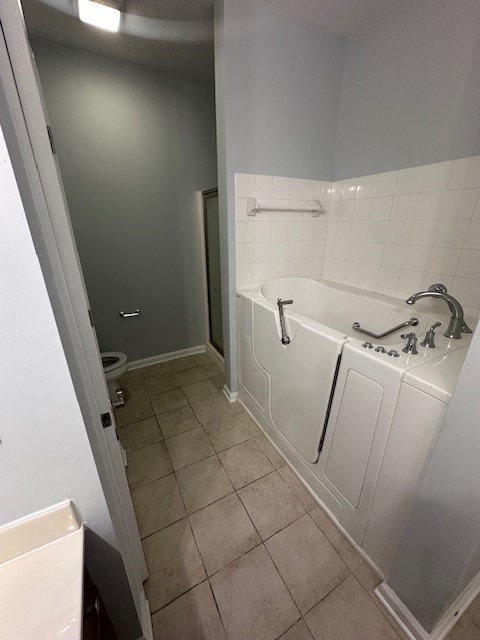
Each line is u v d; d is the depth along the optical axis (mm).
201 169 2305
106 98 1839
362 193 1833
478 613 917
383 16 1514
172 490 1387
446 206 1414
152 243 2303
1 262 377
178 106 2076
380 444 950
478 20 1166
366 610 950
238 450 1631
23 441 458
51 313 422
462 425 656
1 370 414
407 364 891
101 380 659
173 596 990
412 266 1621
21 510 498
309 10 1492
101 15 1439
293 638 889
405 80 1478
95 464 525
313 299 2127
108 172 1982
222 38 1381
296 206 1930
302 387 1320
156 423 1859
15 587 444
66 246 547
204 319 2785
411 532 835
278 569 1066
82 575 459
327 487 1250
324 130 1869
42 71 1646
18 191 364
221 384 2312
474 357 606
